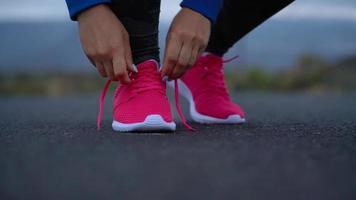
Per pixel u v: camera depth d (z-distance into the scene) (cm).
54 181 101
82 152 126
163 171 108
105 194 94
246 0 180
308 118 238
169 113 162
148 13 159
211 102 195
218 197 92
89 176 105
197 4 153
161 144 137
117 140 144
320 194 93
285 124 195
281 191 95
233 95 505
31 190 96
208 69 195
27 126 190
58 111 313
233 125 190
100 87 619
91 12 150
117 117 166
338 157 120
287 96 489
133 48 161
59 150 129
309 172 107
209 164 113
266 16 183
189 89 199
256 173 106
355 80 593
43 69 632
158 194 94
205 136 153
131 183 100
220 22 185
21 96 543
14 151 127
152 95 161
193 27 152
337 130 171
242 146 134
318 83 595
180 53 152
